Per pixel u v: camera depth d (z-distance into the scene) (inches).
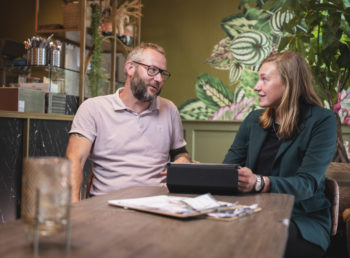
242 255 26.9
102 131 80.9
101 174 80.7
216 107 176.7
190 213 38.1
